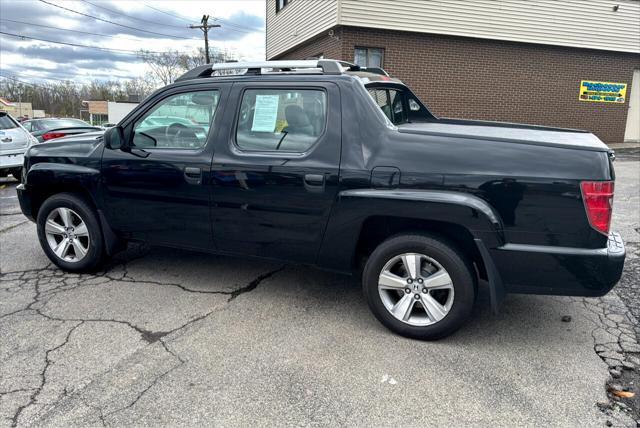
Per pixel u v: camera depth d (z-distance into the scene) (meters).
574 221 2.81
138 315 3.55
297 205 3.35
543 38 13.70
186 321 3.46
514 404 2.53
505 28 13.31
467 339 3.22
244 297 3.89
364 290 3.31
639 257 4.81
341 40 12.32
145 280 4.25
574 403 2.54
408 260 3.13
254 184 3.46
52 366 2.88
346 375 2.79
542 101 14.34
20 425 2.37
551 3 13.47
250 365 2.89
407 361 2.94
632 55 14.82
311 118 3.36
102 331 3.31
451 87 13.42
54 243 4.44
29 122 13.76
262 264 4.68
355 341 3.19
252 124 3.54
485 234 2.90
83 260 4.31
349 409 2.49
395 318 3.22
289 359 2.96
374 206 3.11
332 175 3.21
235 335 3.26
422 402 2.55
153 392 2.63
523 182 2.85
